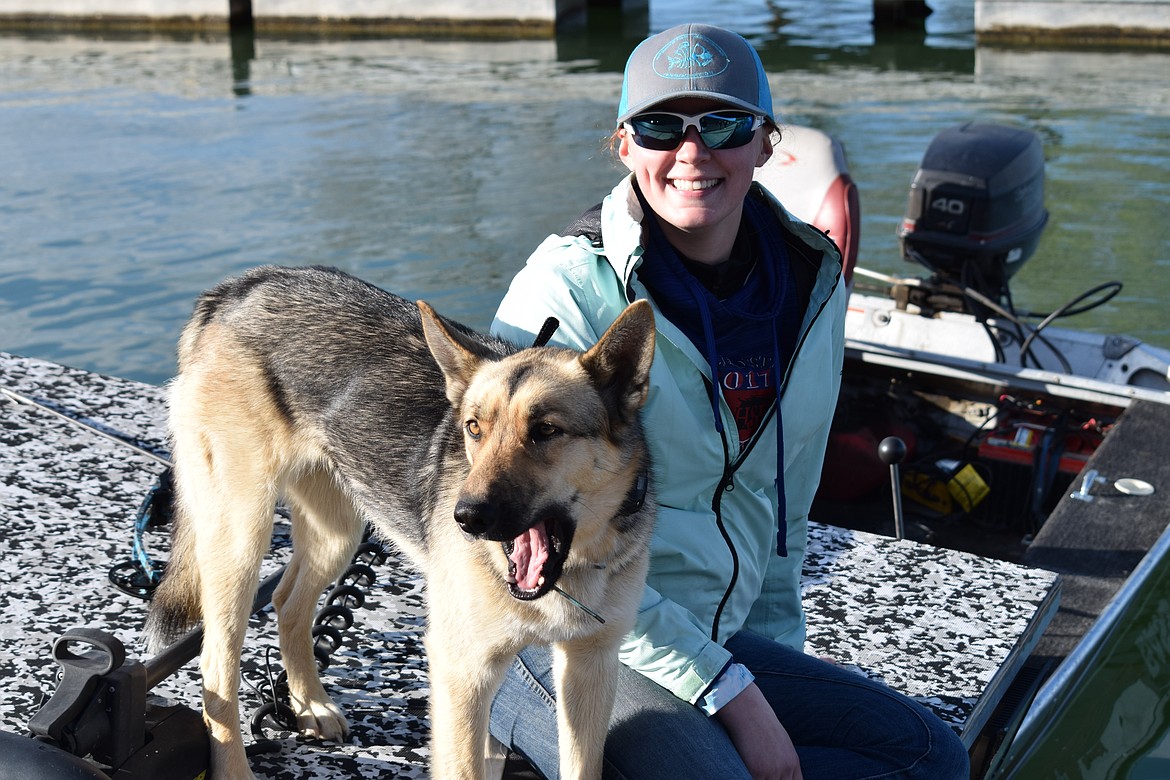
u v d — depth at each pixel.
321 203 10.38
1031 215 6.24
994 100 13.90
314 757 3.03
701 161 2.66
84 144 12.55
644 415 2.69
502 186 10.77
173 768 2.67
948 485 5.36
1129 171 10.78
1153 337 7.45
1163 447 5.01
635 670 2.74
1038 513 5.27
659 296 2.77
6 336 7.72
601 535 2.54
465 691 2.60
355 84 16.03
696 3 24.03
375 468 2.96
